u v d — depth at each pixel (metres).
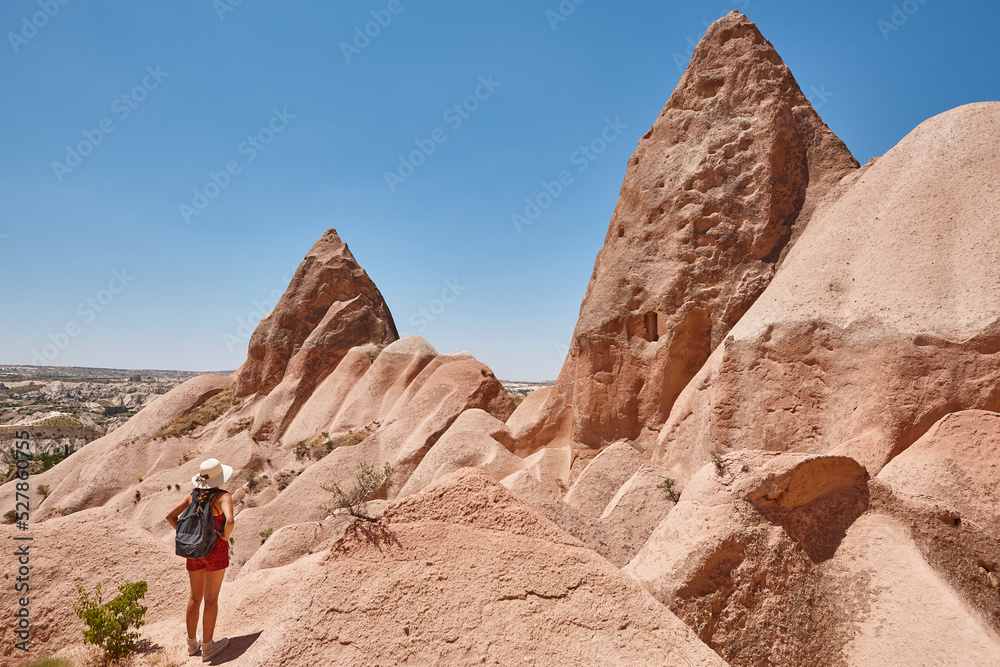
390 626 4.79
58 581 6.97
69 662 5.95
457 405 34.66
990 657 5.59
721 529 6.77
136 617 6.11
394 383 40.47
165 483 37.19
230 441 41.00
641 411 22.08
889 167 16.28
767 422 14.79
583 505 19.09
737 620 6.25
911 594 6.30
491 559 5.25
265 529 29.20
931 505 7.23
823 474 7.25
